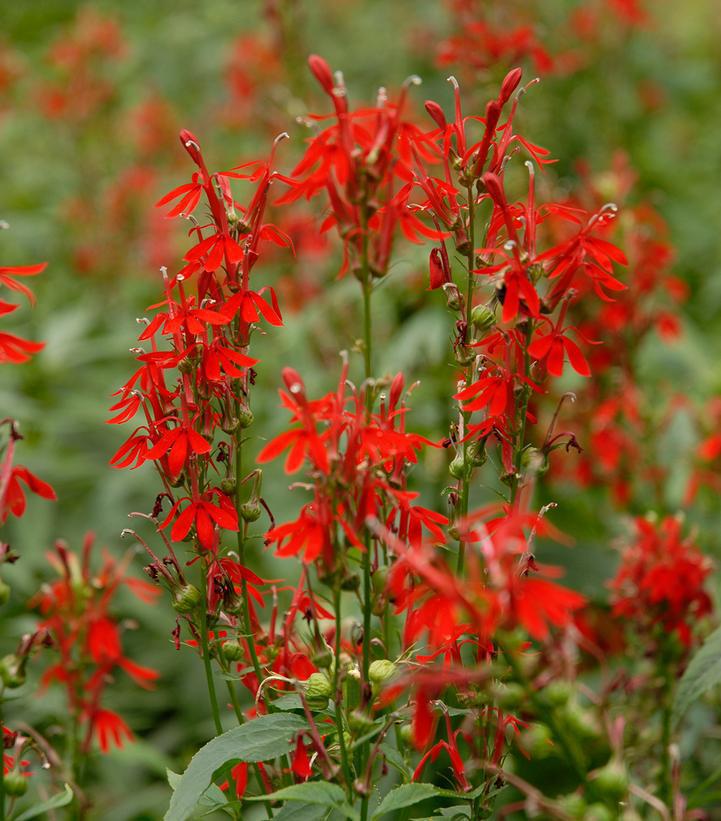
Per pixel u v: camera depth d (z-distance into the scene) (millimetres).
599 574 1319
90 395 1590
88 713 1114
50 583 1341
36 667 1270
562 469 1414
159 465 1064
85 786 1236
